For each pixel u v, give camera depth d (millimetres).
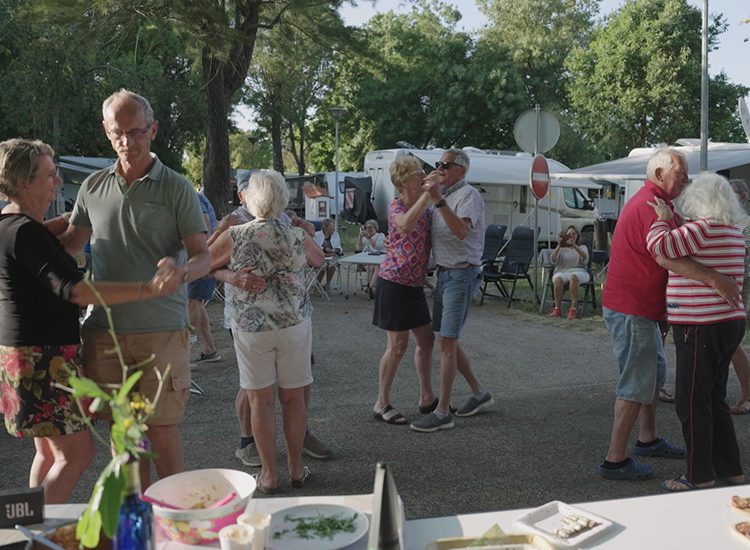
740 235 3342
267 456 3512
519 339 7887
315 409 5086
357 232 26719
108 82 24922
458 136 35594
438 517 1757
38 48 20500
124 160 2682
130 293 2273
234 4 12289
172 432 2793
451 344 4527
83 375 2643
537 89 36562
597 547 1609
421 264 4539
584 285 9508
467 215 4406
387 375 4738
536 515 1760
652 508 1791
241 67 13242
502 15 37438
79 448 2594
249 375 3432
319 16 12805
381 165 21172
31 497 1634
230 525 1426
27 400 2453
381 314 4621
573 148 34781
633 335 3564
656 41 30750
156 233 2713
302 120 39250
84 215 2852
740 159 11680
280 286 3408
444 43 34969
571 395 5473
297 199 32500
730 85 31375
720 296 3252
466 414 4887
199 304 6332
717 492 1866
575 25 37188
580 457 4086
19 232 2377
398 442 4340
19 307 2438
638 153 15094
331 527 1649
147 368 2707
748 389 4895
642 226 3455
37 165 2502
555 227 20062
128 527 1266
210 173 13289
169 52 26281
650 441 4137
